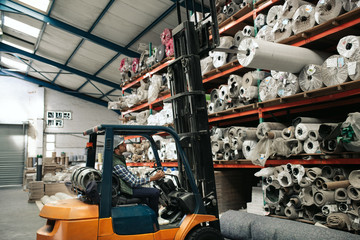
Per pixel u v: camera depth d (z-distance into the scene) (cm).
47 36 1487
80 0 1107
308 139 495
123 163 400
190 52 427
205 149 420
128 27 1184
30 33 1512
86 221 332
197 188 395
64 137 2219
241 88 637
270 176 548
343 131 419
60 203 364
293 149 520
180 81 446
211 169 419
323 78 476
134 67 1134
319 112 720
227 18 701
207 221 399
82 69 1767
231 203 700
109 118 2353
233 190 711
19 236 655
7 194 1571
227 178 707
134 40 1252
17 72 2130
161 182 450
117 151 399
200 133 416
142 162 1054
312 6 499
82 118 2277
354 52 432
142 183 395
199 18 784
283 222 481
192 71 425
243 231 519
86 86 2080
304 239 431
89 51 1498
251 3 644
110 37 1295
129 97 1125
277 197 566
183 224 378
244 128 616
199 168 413
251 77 619
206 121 425
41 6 1225
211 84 867
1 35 1596
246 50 481
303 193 492
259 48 466
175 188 446
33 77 2191
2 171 2041
